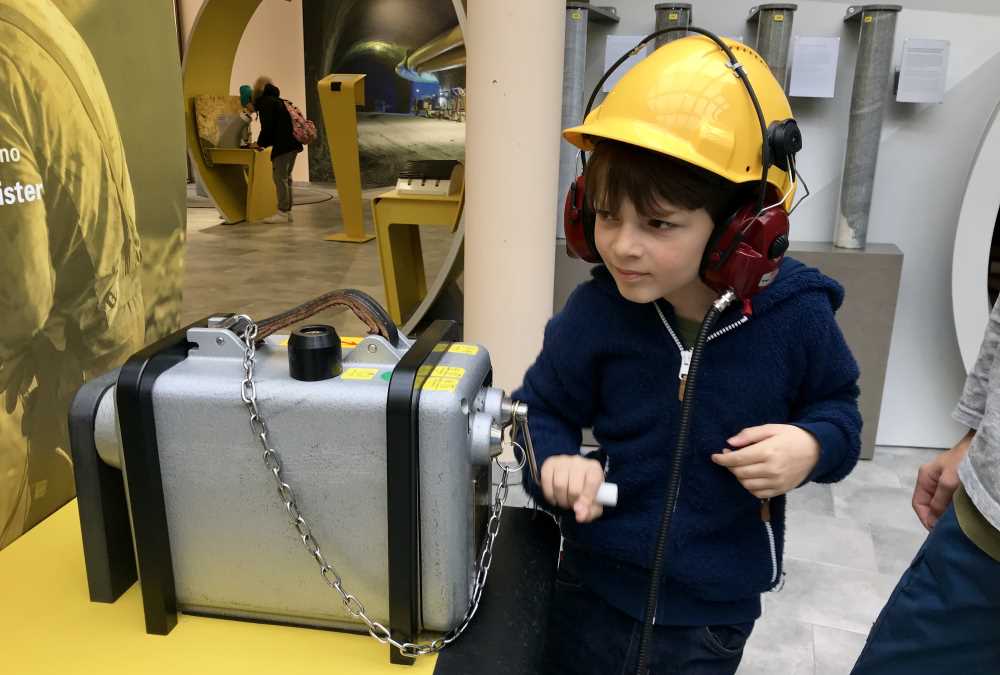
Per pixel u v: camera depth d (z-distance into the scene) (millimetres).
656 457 822
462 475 635
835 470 780
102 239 944
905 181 2443
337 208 7848
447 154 9797
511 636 688
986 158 2191
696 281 769
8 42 780
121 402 635
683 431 720
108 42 938
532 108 2020
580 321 848
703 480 811
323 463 631
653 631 874
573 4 2258
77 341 911
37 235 833
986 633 875
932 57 2256
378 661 666
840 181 2471
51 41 839
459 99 9602
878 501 2268
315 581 673
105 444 685
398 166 9836
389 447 606
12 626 699
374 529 645
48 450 874
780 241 675
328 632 702
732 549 837
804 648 1642
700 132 648
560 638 950
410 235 4051
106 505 712
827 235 2527
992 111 2346
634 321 817
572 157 2398
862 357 2428
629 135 654
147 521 661
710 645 862
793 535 2078
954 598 881
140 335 1046
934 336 2553
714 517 819
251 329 690
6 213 787
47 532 848
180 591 698
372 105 9633
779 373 788
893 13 2186
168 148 1087
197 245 5738
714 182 660
